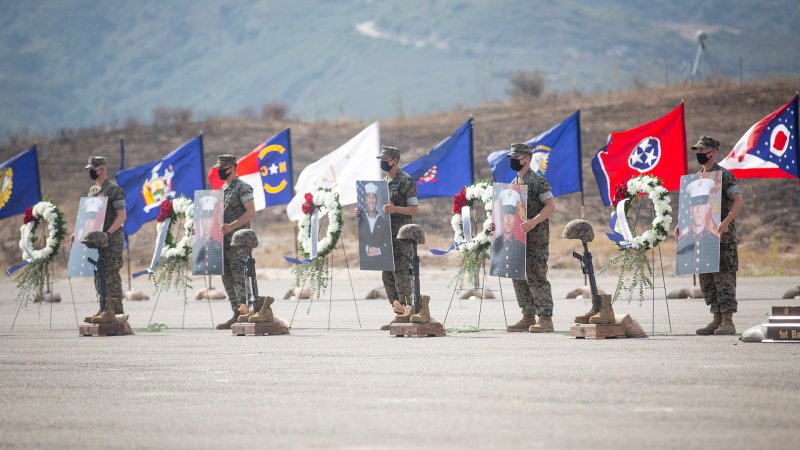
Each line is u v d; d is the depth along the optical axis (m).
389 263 52.19
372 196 52.53
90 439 27.08
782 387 31.48
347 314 66.50
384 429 27.11
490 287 94.75
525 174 49.91
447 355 40.81
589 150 153.12
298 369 38.03
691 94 171.50
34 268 59.78
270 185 82.31
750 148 68.31
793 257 111.69
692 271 46.22
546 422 27.41
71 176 173.12
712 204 45.72
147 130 195.88
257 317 52.00
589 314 46.41
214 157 174.88
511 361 38.44
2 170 73.75
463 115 184.50
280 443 25.94
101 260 54.66
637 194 49.16
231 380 35.84
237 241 52.28
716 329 46.56
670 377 33.66
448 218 141.62
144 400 32.44
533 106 184.25
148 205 83.38
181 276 59.41
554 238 123.12
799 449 24.14
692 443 24.81
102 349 46.59
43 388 35.34
